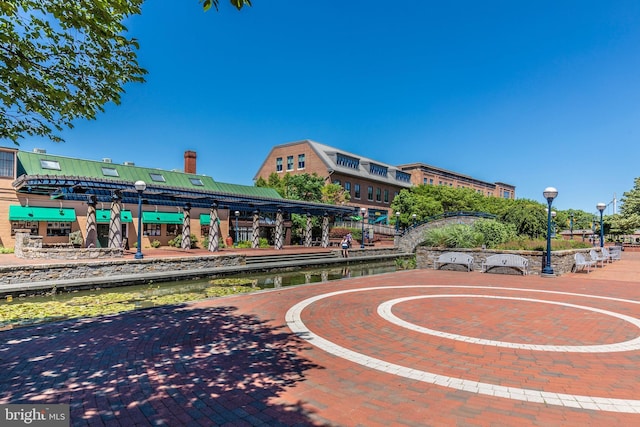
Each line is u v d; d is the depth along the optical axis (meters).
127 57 5.04
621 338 5.93
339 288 11.09
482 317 7.33
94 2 4.07
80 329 6.39
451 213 32.75
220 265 17.89
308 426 3.25
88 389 3.98
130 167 30.11
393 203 46.56
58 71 4.70
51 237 23.98
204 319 7.14
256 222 28.06
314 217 39.88
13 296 10.95
